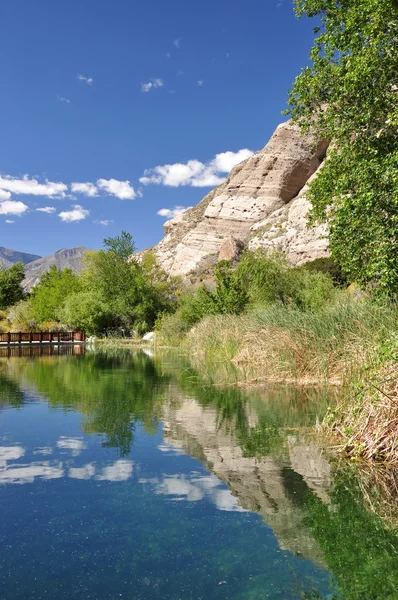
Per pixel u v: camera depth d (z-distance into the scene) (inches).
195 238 3110.2
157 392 319.6
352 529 104.4
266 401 281.6
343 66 412.5
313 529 104.6
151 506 116.3
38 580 81.3
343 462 158.9
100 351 879.7
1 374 443.8
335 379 347.3
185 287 1766.7
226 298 802.8
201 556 91.3
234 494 126.3
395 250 333.1
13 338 1384.1
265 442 183.8
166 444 178.9
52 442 180.9
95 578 82.4
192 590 78.5
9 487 129.9
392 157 328.5
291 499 123.1
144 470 146.3
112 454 164.6
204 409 255.0
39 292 1867.6
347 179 385.4
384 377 182.2
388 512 114.3
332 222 394.3
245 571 85.4
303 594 77.4
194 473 143.9
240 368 458.6
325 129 474.0
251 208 3125.0
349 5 425.7
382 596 76.8
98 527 104.4
